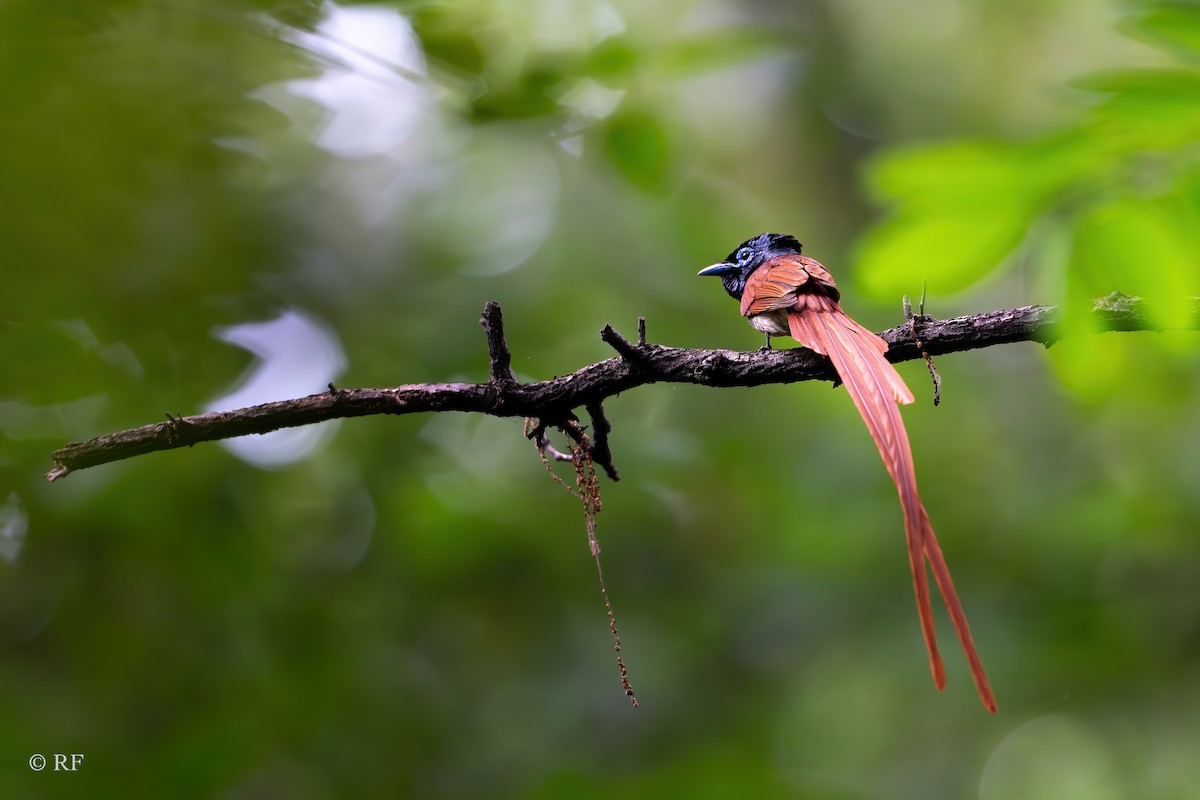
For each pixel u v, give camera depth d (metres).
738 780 10.74
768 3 17.88
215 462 10.99
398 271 13.72
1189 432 14.37
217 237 10.02
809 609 13.94
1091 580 14.09
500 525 12.00
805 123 18.06
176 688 10.84
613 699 12.57
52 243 8.05
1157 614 13.84
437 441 12.45
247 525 11.20
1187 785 13.36
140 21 7.74
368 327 12.63
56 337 8.33
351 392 6.30
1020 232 4.29
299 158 12.32
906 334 6.37
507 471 12.66
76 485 10.09
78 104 7.65
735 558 14.40
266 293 10.68
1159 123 3.95
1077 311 4.30
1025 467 15.16
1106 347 5.52
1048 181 4.15
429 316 13.08
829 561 13.99
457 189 14.75
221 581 10.96
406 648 12.34
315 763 11.16
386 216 14.07
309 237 12.20
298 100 9.88
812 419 14.70
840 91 18.56
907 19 18.89
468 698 12.36
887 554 14.11
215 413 6.18
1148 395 12.60
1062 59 18.62
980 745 14.07
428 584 12.38
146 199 8.52
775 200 17.86
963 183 4.22
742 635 13.88
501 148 14.62
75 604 10.66
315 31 7.52
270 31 7.45
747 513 14.48
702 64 7.94
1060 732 14.56
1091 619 13.62
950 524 14.40
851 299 14.36
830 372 6.56
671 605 13.51
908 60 18.89
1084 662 13.43
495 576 12.50
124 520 10.57
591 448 6.73
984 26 18.80
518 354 12.63
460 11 7.68
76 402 9.67
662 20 11.77
